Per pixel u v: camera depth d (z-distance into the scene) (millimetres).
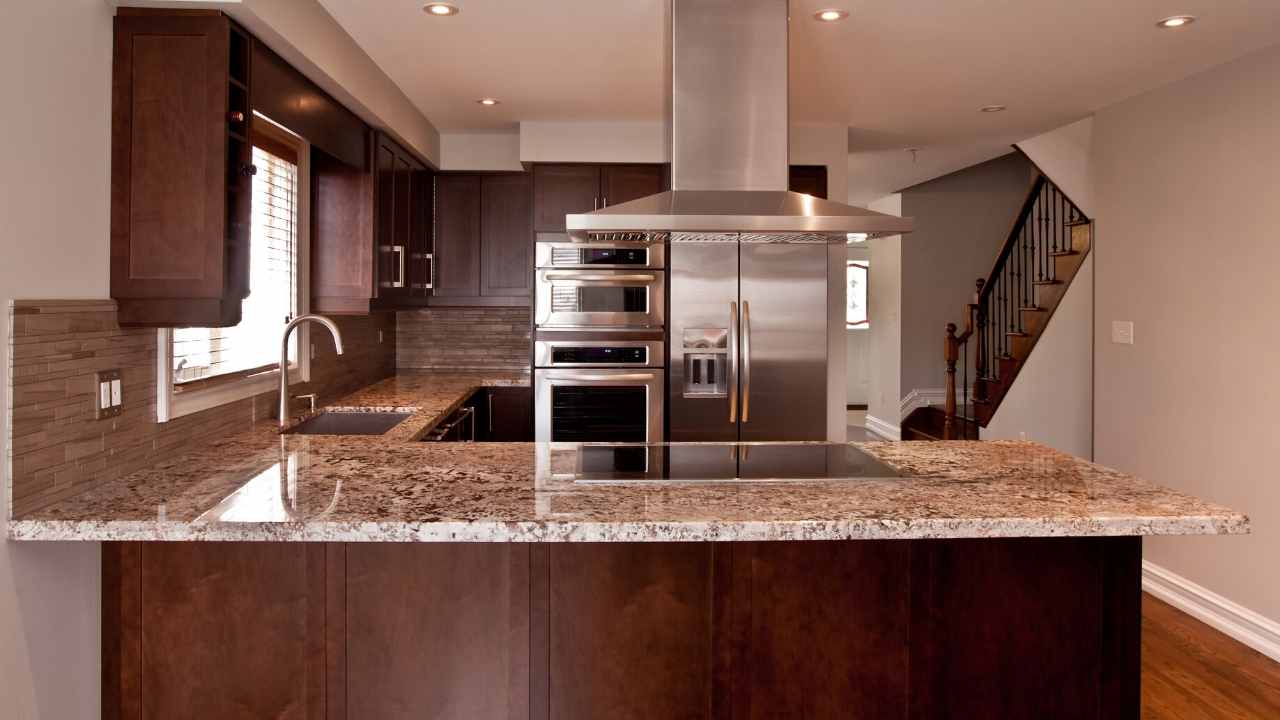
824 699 2037
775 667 2027
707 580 2012
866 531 1751
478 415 5074
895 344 8578
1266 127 3535
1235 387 3730
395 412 3869
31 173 1901
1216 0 2953
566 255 4914
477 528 1718
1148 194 4281
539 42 3420
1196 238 3951
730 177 2717
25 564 1812
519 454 2527
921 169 6586
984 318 6980
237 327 3164
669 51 2844
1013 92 4223
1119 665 2066
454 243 5246
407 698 1988
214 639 1980
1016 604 2059
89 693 1991
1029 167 8375
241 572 1973
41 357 1911
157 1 2262
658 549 2004
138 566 1989
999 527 1765
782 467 2309
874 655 2041
